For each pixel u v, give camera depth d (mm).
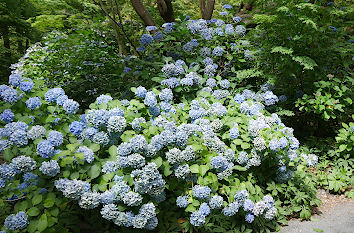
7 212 2586
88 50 5238
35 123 2912
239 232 2932
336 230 3041
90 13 7309
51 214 2445
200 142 2943
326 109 4414
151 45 4746
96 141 2732
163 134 2789
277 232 3057
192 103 3486
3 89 2908
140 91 3248
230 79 4676
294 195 3475
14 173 2504
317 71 4570
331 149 4527
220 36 4902
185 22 5066
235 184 2957
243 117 3461
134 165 2553
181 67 4094
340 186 3811
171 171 2717
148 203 2553
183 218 2963
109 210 2449
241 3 6664
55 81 5152
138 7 5449
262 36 4832
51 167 2406
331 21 4758
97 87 4855
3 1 8789
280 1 4617
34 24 6691
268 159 3281
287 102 4742
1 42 10328
